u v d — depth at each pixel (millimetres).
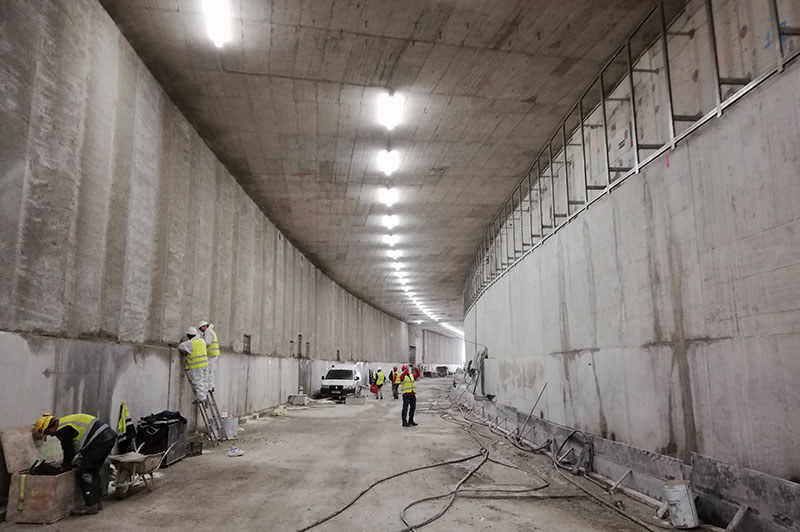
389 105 12047
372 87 11312
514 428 15367
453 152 14922
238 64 10406
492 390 20641
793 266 5332
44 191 7082
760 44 6398
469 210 20734
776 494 5359
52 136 7234
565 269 11945
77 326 7914
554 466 10336
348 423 17562
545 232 14984
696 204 6949
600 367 9867
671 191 7551
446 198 19203
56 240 7352
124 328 9477
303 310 28250
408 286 40375
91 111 8258
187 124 12711
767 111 5707
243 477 8891
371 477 9023
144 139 10289
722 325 6398
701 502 6465
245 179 17062
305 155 15141
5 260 6336
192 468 9609
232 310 16375
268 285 20969
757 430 5793
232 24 9078
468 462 10648
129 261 9664
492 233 22609
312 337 30484
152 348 10508
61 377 7371
